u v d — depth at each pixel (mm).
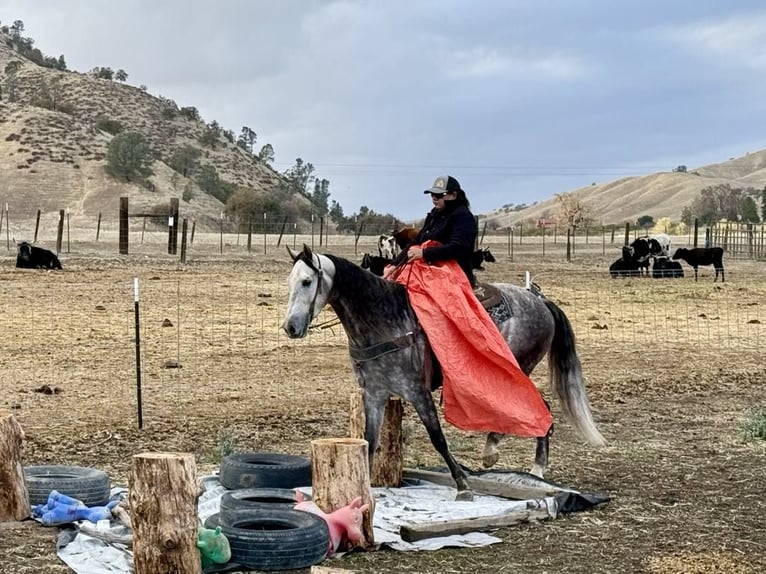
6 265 35469
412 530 7898
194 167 170750
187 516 6793
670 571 7273
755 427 12219
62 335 19547
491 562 7496
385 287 8625
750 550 7816
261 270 36875
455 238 8906
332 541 7547
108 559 7227
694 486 9781
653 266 40594
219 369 16422
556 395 9883
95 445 11055
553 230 86812
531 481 9375
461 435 12211
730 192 150125
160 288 28953
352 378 15906
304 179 197375
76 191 124438
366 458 7836
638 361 18438
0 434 8078
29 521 8156
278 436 11688
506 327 9219
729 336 22156
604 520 8617
